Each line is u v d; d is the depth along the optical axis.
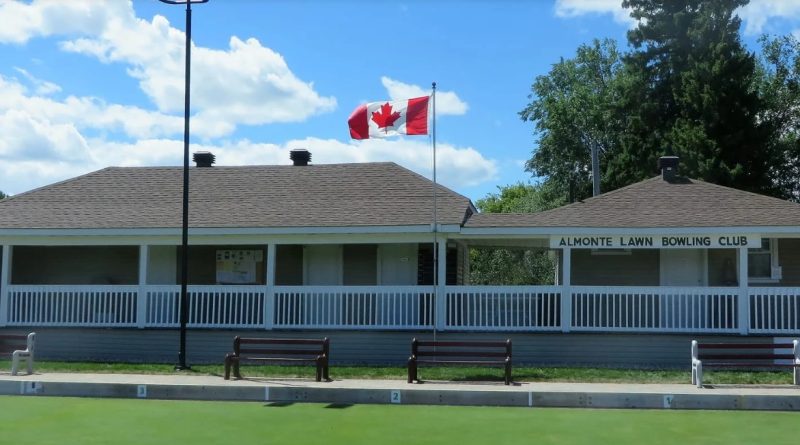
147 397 15.48
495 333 19.44
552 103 50.44
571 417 13.24
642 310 20.19
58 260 24.14
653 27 43.19
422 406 14.45
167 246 23.73
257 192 23.73
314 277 23.17
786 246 20.92
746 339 18.58
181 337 18.55
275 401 15.09
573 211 20.50
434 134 19.09
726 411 13.89
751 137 37.25
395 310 20.22
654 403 14.22
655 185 21.84
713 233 18.97
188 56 18.70
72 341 20.86
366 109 19.09
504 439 11.34
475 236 19.73
